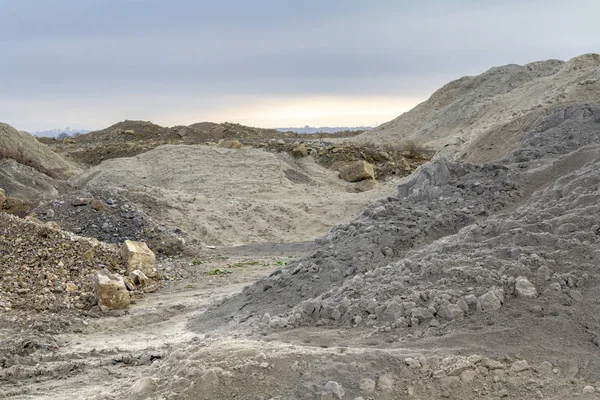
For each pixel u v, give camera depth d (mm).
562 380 4680
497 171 10359
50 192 24609
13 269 11711
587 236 6574
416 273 6637
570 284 5840
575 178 8594
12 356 7398
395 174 32969
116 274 12320
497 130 21047
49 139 54406
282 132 65938
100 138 54219
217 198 25469
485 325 5473
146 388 4828
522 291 5766
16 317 9281
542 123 14141
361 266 8117
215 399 4559
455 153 24109
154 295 11703
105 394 5039
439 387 4621
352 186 30922
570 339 5184
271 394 4562
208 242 20172
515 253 6500
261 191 27766
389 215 9438
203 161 31500
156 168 31594
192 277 13609
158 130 56938
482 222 7891
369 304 6223
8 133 33125
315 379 4648
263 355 4914
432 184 10703
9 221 13477
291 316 6488
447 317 5688
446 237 7816
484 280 6035
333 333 5906
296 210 23953
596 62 39156
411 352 5008
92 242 13750
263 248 18891
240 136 56656
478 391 4617
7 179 24297
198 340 7195
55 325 8984
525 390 4609
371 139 53875
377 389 4578
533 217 7418
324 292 7711
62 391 6016
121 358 7070
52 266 12219
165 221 20766
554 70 54219
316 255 8961
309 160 34656
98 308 10180
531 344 5137
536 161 10820
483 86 54250
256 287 8977
